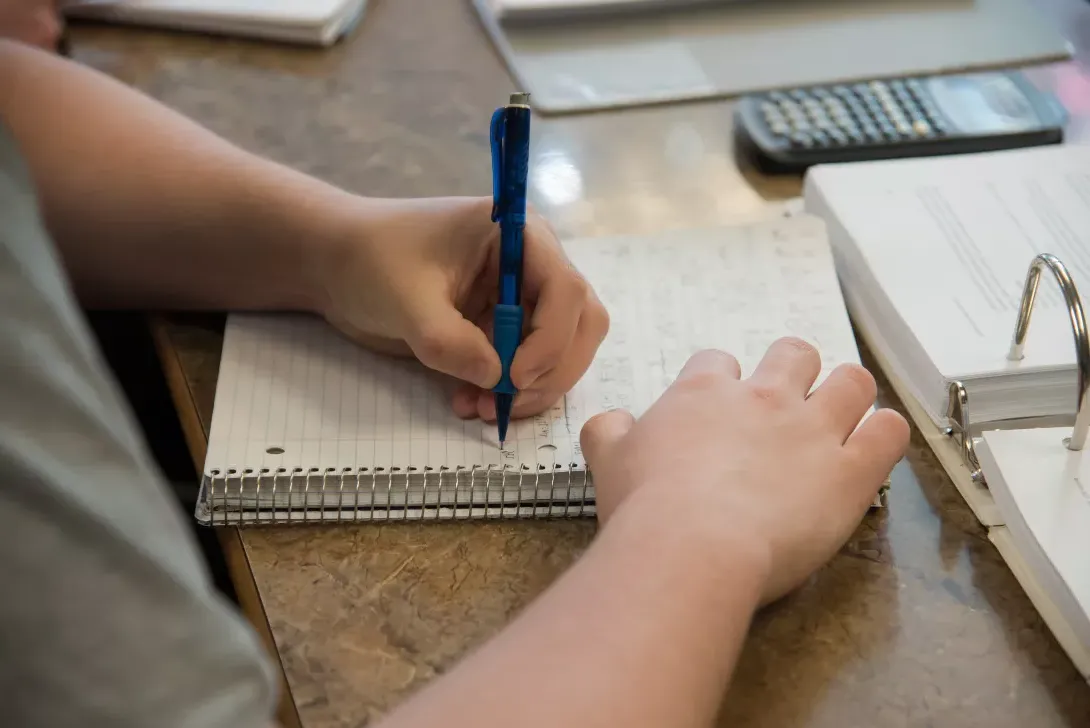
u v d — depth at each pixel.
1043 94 0.81
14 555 0.26
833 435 0.50
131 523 0.28
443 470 0.53
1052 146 0.76
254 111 0.84
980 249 0.64
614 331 0.62
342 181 0.76
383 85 0.88
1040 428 0.53
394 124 0.83
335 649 0.46
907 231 0.66
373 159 0.79
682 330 0.62
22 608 0.26
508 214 0.54
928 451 0.56
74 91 0.65
